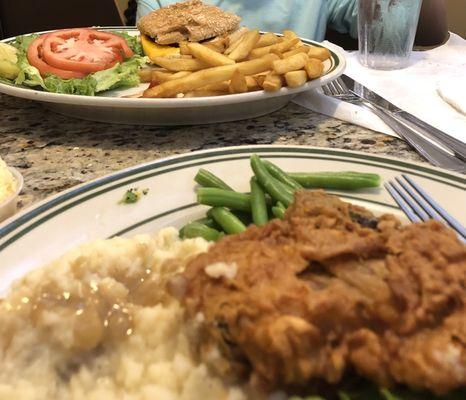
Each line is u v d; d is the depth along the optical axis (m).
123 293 0.16
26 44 0.41
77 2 0.72
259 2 0.65
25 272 0.18
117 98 0.31
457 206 0.22
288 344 0.12
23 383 0.14
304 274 0.14
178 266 0.16
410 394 0.13
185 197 0.23
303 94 0.38
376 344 0.13
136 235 0.19
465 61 0.47
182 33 0.46
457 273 0.13
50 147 0.31
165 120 0.33
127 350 0.15
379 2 0.43
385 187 0.23
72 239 0.20
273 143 0.31
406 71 0.44
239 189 0.23
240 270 0.14
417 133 0.31
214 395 0.14
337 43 0.68
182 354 0.15
